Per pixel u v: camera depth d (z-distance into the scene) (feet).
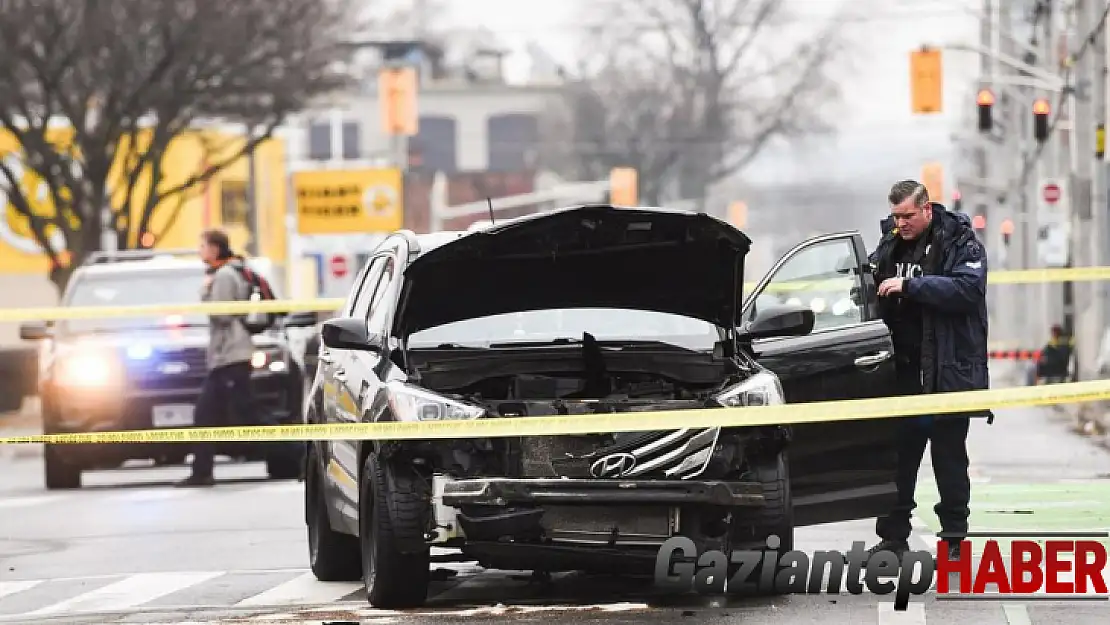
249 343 186.09
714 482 93.20
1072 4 401.29
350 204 456.04
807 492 109.09
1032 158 510.99
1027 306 540.93
